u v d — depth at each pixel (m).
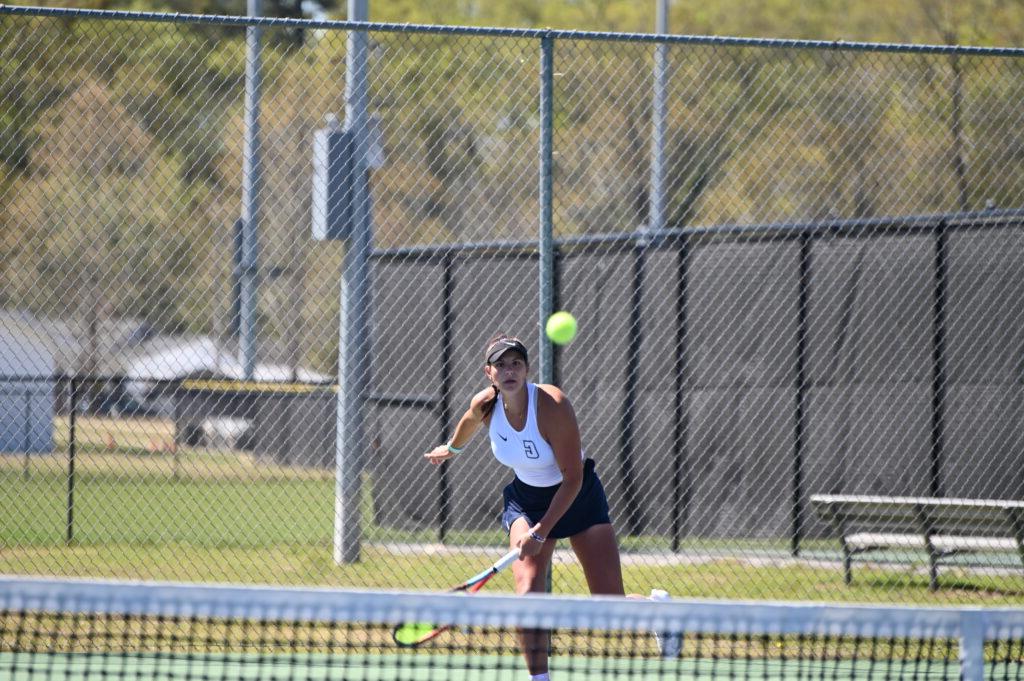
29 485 42.91
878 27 78.50
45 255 42.94
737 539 32.78
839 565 30.53
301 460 40.44
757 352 32.81
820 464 31.80
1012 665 19.75
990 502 26.52
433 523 35.44
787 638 21.36
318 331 56.50
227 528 32.56
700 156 49.12
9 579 12.82
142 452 42.72
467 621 13.07
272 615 12.98
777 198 49.06
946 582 28.33
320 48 40.44
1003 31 71.25
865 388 31.28
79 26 38.47
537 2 92.56
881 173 39.28
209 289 56.47
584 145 49.09
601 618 13.07
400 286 37.72
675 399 33.66
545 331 22.36
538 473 17.73
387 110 48.16
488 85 43.22
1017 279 29.00
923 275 30.53
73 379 31.91
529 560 17.61
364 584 26.03
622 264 34.94
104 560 28.66
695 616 13.07
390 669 19.02
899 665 19.80
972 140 36.53
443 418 35.84
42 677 17.59
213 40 51.81
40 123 39.22
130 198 48.94
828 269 32.03
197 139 57.44
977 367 29.58
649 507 33.94
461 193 56.69
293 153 55.31
